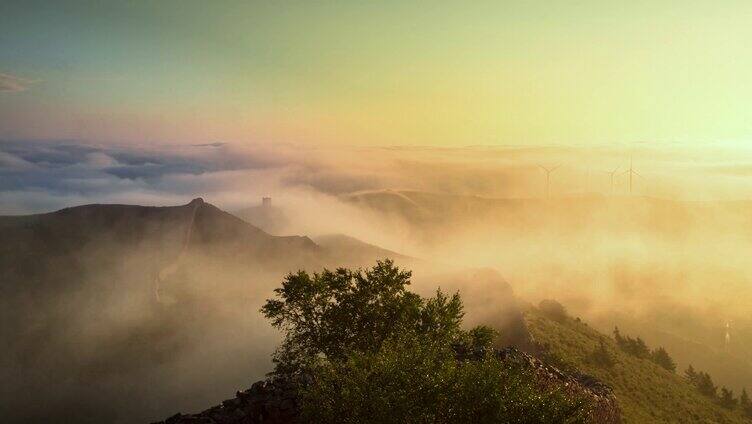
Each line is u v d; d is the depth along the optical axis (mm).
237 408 22734
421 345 22156
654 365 91562
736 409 80500
